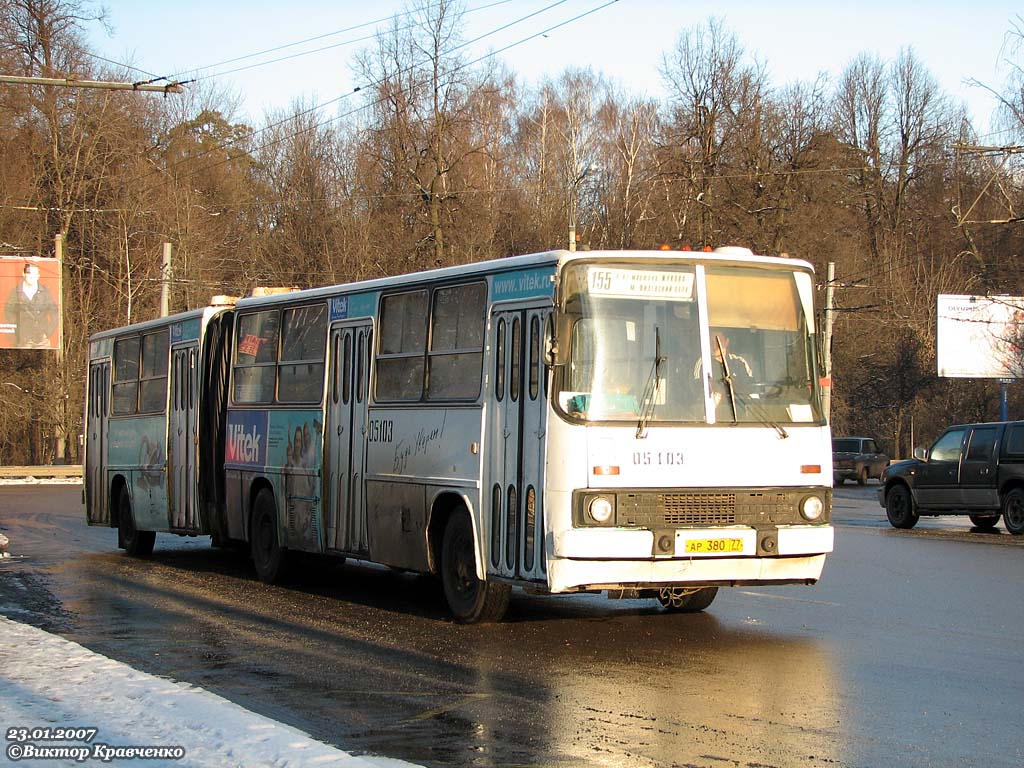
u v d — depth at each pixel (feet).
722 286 34.86
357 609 42.29
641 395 33.50
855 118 198.80
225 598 45.57
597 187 190.49
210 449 55.42
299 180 176.04
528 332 34.91
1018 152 94.89
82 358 165.99
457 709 26.35
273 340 50.49
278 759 20.77
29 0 158.20
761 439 34.19
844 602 42.42
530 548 34.04
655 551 32.63
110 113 163.43
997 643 34.09
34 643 33.14
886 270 176.76
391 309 42.57
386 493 41.75
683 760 22.15
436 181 153.07
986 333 143.64
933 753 22.54
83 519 88.74
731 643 34.32
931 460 77.66
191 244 166.81
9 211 159.22
